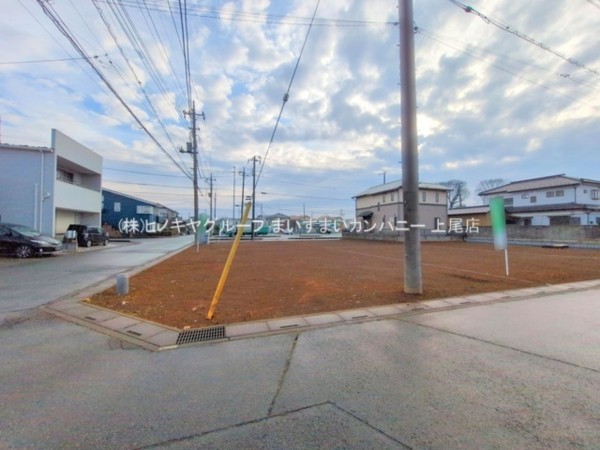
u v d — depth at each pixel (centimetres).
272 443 199
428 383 277
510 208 3083
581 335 398
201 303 552
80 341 377
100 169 2283
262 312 498
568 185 2712
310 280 784
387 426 217
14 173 1583
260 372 298
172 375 292
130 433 209
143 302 557
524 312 504
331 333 406
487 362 319
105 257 1378
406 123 614
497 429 214
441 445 198
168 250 1830
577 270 976
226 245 2416
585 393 260
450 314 493
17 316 475
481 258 1354
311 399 251
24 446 195
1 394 257
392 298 591
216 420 223
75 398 251
